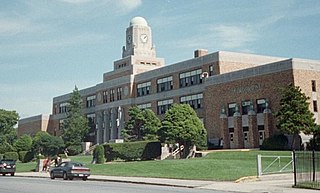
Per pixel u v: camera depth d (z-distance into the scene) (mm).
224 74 57500
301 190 20188
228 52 60500
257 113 52344
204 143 49781
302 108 42938
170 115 48656
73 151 79688
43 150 68438
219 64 59500
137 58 84188
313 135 43344
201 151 48969
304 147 44875
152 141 48938
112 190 20984
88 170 31516
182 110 48906
